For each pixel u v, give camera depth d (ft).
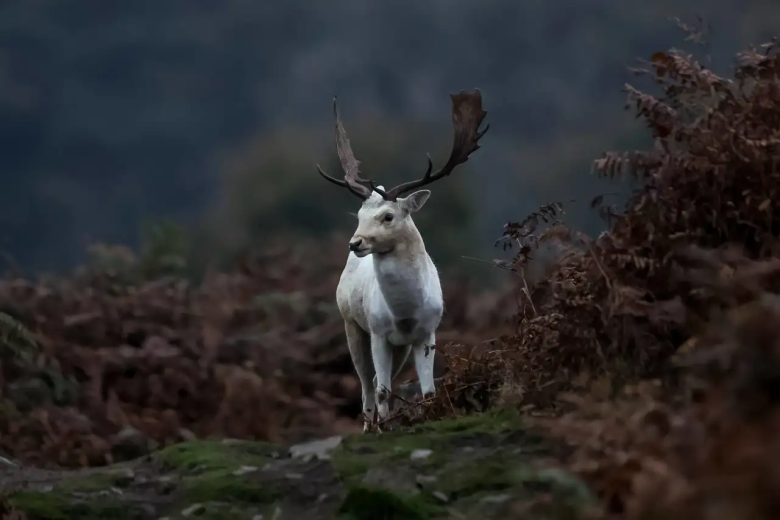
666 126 43.55
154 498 42.24
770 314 32.78
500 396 45.11
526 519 34.24
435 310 52.95
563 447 38.27
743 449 30.22
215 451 45.68
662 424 35.58
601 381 39.58
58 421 63.00
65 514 41.34
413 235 52.34
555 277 44.29
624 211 43.70
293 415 70.18
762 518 28.78
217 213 213.66
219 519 39.50
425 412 48.24
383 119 207.72
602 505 33.68
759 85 43.24
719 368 34.68
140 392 70.33
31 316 74.33
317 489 39.99
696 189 41.91
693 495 30.12
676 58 44.06
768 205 40.55
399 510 36.99
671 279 40.60
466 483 37.45
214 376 71.72
